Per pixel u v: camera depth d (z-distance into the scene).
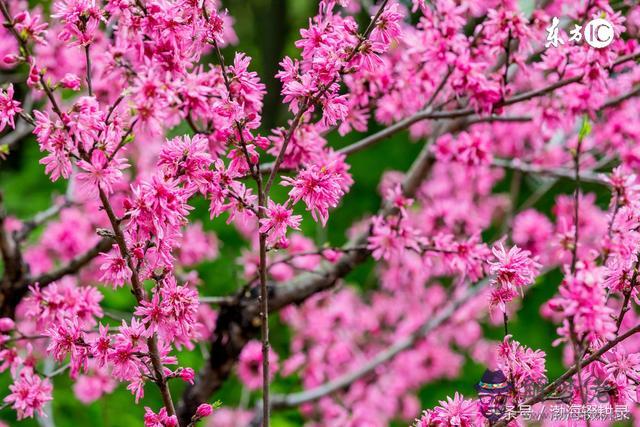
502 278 2.68
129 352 2.60
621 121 5.34
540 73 5.36
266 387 2.75
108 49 3.57
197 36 2.74
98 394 5.08
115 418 5.90
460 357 7.31
